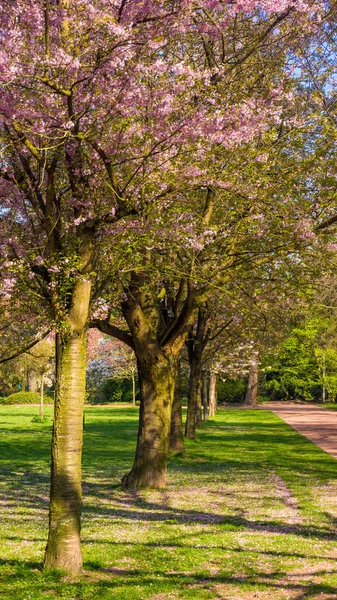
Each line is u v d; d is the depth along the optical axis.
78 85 8.67
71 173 9.52
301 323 24.02
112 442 31.77
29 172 9.84
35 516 13.59
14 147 9.27
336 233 13.20
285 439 32.94
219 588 8.41
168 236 11.28
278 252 12.73
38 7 8.09
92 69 8.40
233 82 12.11
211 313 27.62
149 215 10.66
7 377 75.25
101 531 11.84
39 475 20.41
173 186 10.35
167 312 20.84
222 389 77.56
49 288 9.28
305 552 10.31
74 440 9.08
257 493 16.38
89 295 9.32
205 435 34.66
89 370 66.06
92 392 68.25
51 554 9.06
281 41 13.13
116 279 12.52
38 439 33.09
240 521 12.88
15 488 17.55
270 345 27.94
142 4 8.44
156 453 17.16
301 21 12.34
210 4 8.90
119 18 8.51
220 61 13.32
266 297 17.30
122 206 9.31
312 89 13.48
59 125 9.02
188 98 9.30
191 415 30.98
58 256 9.26
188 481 18.42
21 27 8.30
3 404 72.62
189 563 9.63
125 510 14.10
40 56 8.21
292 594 8.13
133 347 17.17
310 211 12.40
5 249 10.23
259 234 12.62
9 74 7.60
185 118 9.32
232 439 32.59
